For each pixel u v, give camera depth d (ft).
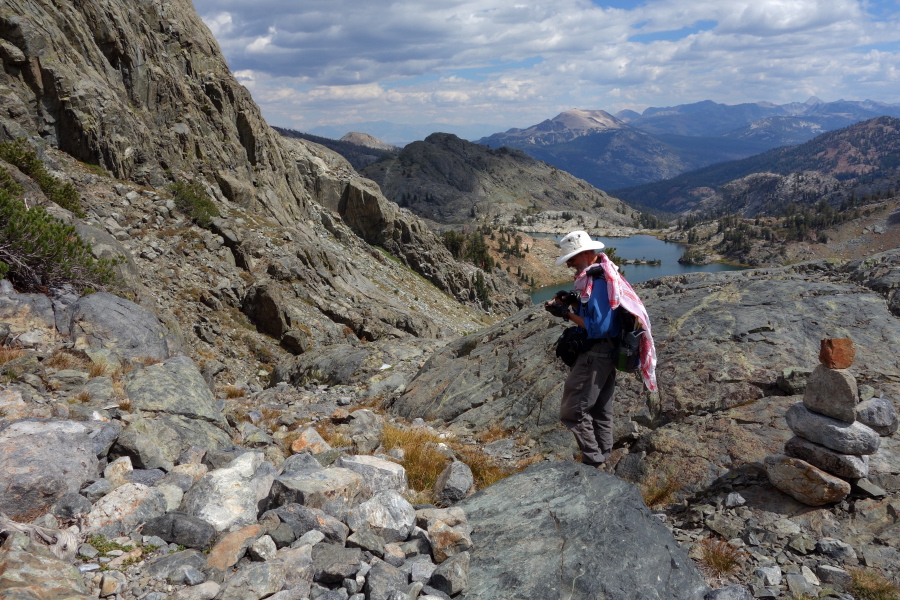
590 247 17.42
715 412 22.81
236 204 142.31
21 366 22.70
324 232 224.74
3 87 98.12
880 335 24.25
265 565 10.95
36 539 10.85
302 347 80.43
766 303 29.30
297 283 104.94
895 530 15.25
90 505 13.09
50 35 105.50
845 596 13.44
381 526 13.87
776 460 17.57
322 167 289.74
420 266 301.84
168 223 97.86
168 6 156.35
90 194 95.09
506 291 496.64
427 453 23.97
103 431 16.87
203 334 71.82
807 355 24.39
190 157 138.82
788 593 13.82
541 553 12.73
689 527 17.84
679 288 35.70
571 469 16.46
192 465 16.79
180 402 23.15
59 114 103.45
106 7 122.31
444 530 13.52
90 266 38.32
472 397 35.58
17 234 33.22
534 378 33.30
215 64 163.84
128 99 126.62
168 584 10.70
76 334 29.60
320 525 13.24
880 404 17.08
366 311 108.06
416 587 11.58
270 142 186.91
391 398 43.27
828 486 16.37
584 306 17.03
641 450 22.54
